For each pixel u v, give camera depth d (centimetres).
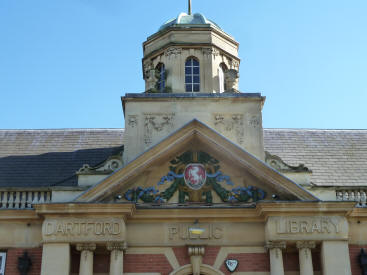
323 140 2816
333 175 2505
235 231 2077
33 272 2058
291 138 2816
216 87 2536
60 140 2798
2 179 2436
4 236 2100
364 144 2792
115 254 1986
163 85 2573
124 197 2088
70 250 2006
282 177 2077
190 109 2288
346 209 2033
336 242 2017
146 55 2659
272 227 2023
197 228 2039
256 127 2267
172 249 2058
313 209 2031
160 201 2089
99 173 2158
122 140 2780
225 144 2128
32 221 2117
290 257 2077
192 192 2117
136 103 2292
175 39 2572
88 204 2003
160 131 2258
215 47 2591
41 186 2381
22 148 2725
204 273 2044
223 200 2100
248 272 2034
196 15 2712
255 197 2103
